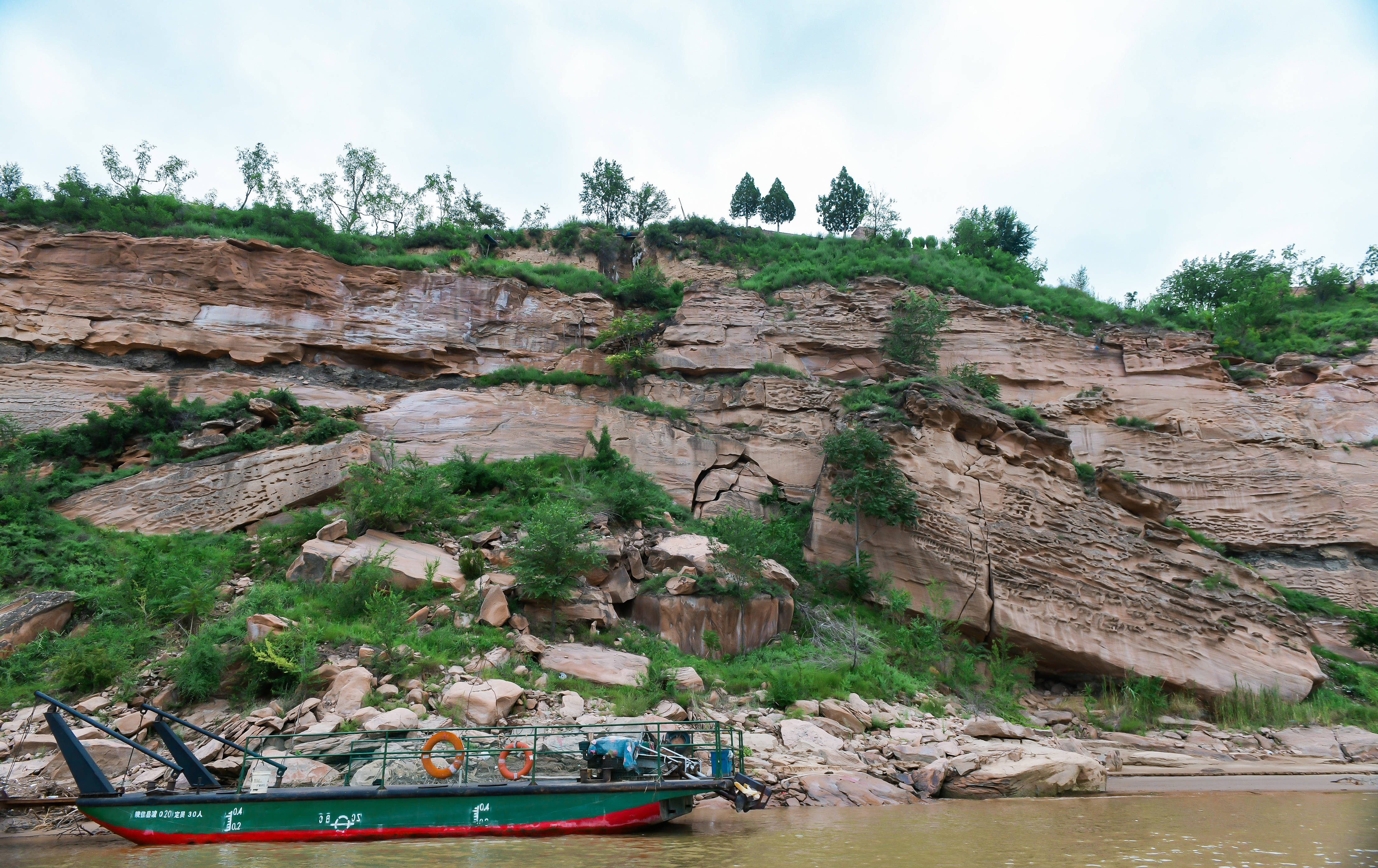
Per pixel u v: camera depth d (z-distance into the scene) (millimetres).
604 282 35469
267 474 22766
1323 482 32094
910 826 10445
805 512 27500
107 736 12320
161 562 17594
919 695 19047
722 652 19266
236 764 11312
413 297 30922
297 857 8578
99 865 8375
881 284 35875
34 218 28609
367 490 21281
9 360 25734
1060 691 23797
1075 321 37031
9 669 14445
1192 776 16266
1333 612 28922
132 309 27266
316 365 29016
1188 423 33969
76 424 24578
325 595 17172
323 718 12938
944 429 26203
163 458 23188
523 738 12781
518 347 31672
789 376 31859
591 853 8617
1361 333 38500
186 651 14734
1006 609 23531
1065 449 27172
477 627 16797
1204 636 24078
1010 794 13352
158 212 30750
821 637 21109
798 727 14914
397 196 45250
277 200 40562
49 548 18984
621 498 23391
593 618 18516
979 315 35688
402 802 10023
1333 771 16781
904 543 24359
